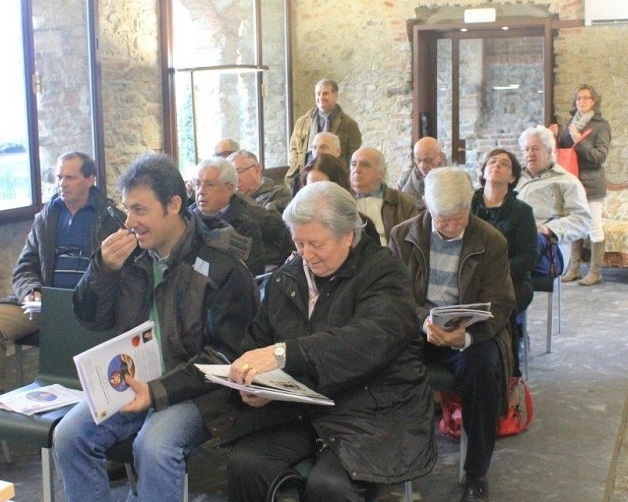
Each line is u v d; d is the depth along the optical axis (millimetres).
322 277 2682
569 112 8570
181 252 2840
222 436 2666
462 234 3531
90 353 2494
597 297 6980
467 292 3459
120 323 2877
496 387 3293
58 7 6121
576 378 4934
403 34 9367
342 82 9617
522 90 9133
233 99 8500
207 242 2879
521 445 3979
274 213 4758
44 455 2809
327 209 2574
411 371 2658
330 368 2467
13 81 5750
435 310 3090
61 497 3451
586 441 4020
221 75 8281
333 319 2639
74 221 4117
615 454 3883
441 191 3420
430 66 9367
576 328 6016
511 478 3629
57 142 6176
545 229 5074
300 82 9719
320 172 3857
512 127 9219
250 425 2652
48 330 3229
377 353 2506
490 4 9047
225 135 8398
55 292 3219
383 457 2457
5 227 5730
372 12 9422
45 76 6023
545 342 5668
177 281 2842
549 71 8758
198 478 3604
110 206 3975
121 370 2600
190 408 2682
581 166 7484
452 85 9320
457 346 3256
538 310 6539
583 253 7965
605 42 8711
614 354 5383
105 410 2523
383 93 9523
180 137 7625
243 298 2869
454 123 9383
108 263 2771
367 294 2617
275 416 2656
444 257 3580
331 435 2512
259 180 5449
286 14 9453
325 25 9562
